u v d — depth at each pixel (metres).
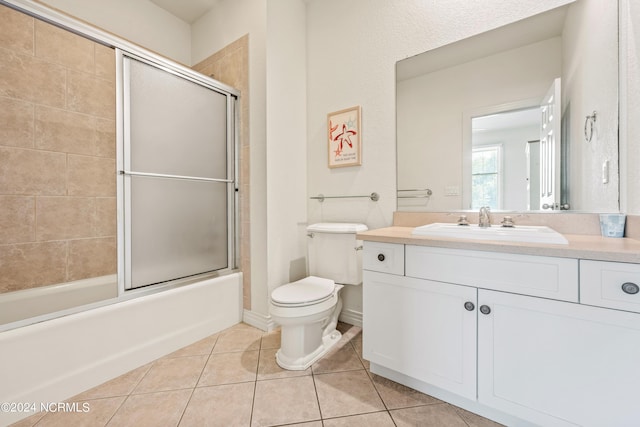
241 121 2.21
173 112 1.82
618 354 0.88
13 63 1.72
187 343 1.84
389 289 1.38
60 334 1.31
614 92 1.26
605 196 1.29
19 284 1.76
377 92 1.96
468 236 1.26
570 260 0.95
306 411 1.25
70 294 1.97
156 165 1.73
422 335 1.28
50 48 1.87
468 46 1.64
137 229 1.64
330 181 2.22
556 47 1.41
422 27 1.78
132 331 1.57
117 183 1.55
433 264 1.24
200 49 2.66
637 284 0.85
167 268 1.80
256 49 2.10
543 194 1.45
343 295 2.21
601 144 1.31
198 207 1.98
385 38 1.92
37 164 1.83
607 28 1.28
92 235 2.10
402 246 1.33
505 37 1.53
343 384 1.44
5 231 1.71
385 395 1.35
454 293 1.19
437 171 1.75
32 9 1.35
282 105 2.14
